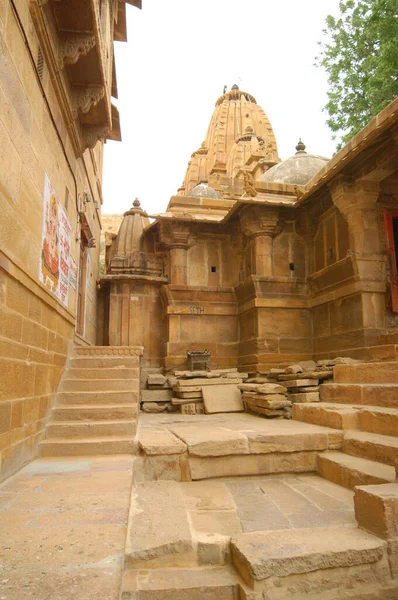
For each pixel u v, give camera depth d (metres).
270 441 4.61
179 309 10.84
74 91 6.00
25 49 3.96
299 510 3.48
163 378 8.87
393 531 2.69
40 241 4.67
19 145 3.84
